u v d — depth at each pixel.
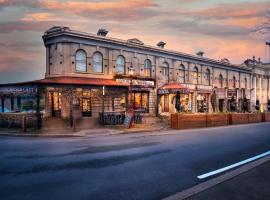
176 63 34.06
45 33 25.59
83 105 24.78
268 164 7.71
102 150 10.78
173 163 8.48
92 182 6.50
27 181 6.61
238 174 6.59
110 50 27.08
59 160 8.92
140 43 29.73
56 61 24.61
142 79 28.83
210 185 5.77
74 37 24.44
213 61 39.59
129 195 5.60
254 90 50.41
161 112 31.62
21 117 18.83
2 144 12.44
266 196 5.07
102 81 24.84
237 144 12.45
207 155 9.79
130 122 19.34
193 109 35.84
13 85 21.50
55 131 17.05
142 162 8.62
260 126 22.89
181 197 5.13
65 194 5.68
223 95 39.44
